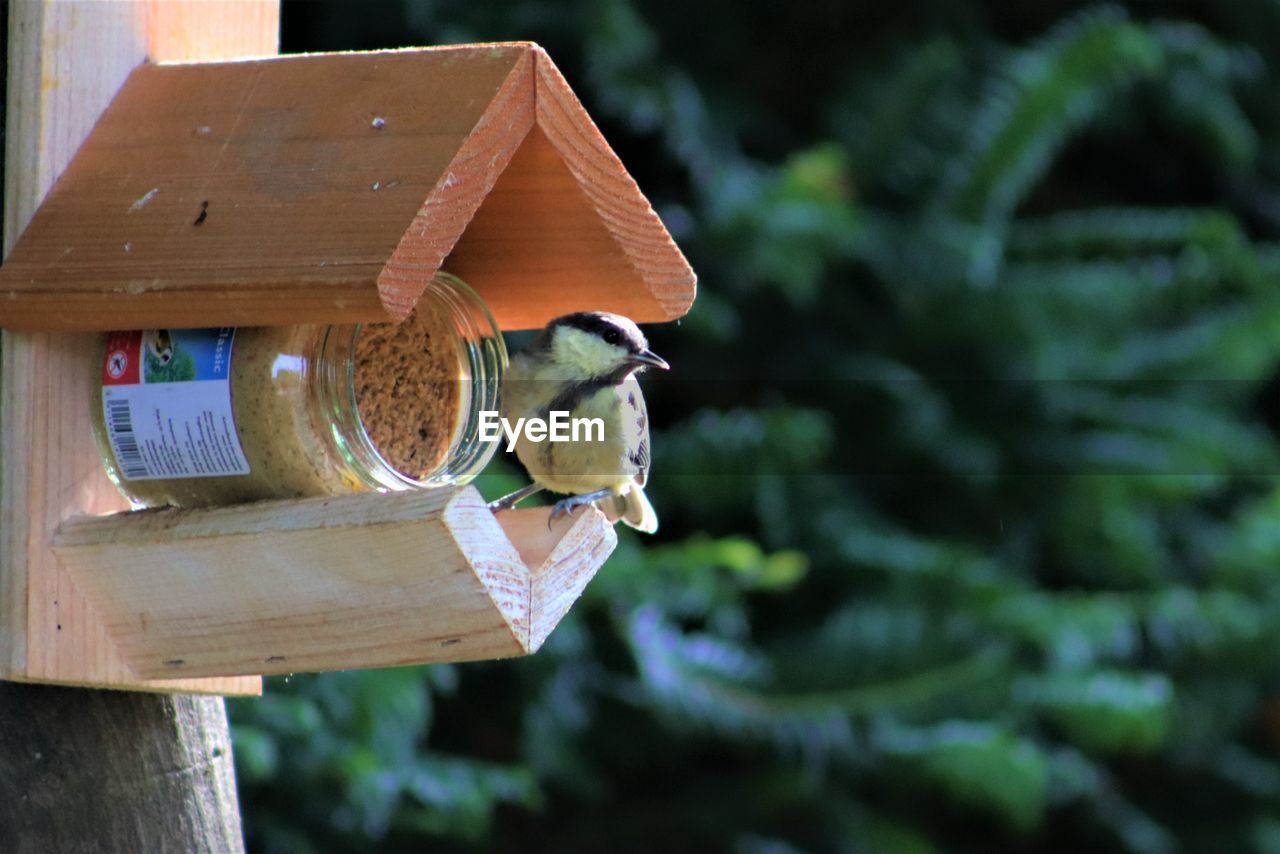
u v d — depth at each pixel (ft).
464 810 29.45
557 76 15.05
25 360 14.99
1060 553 42.16
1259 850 41.81
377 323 14.93
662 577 34.17
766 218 38.99
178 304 14.05
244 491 15.20
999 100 41.83
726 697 34.88
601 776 37.47
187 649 15.11
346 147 14.43
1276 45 50.93
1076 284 41.96
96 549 14.84
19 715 15.23
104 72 15.66
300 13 37.96
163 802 16.21
